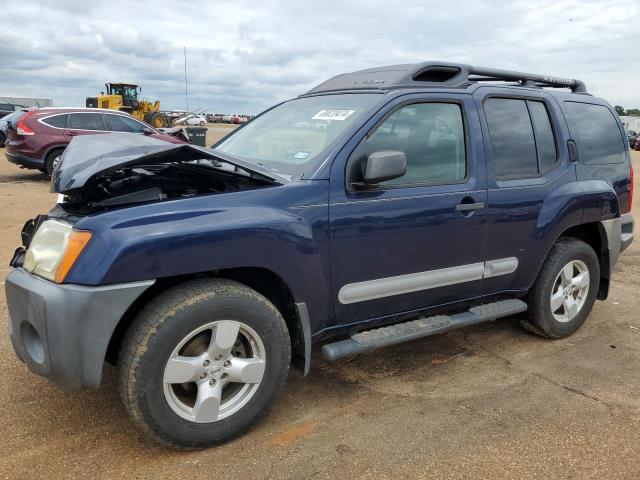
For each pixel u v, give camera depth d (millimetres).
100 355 2543
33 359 2689
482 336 4543
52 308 2514
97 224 2592
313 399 3432
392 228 3299
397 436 3025
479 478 2676
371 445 2934
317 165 3111
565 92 4605
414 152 3484
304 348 3113
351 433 3049
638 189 14570
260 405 2969
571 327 4512
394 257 3359
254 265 2828
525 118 4137
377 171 3033
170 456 2805
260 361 2924
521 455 2867
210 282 2811
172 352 2643
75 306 2490
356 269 3229
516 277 4086
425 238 3461
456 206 3564
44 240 2779
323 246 3078
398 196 3322
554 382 3721
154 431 2680
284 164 3324
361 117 3307
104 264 2492
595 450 2922
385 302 3439
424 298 3627
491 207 3760
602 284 4805
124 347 2654
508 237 3908
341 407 3338
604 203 4512
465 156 3717
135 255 2521
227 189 3080
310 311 3121
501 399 3467
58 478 2609
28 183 12633
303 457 2818
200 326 2691
